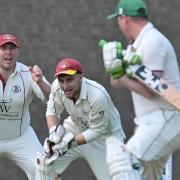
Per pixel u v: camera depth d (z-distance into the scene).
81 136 23.44
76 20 38.47
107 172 25.19
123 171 20.36
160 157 21.02
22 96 25.81
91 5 38.53
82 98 23.17
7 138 26.30
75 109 23.64
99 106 23.19
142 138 20.59
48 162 23.58
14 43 25.17
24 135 26.47
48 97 24.86
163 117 20.66
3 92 25.59
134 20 20.42
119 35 37.97
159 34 20.34
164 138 20.67
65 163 25.48
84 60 38.09
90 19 38.38
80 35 38.28
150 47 20.05
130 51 20.33
